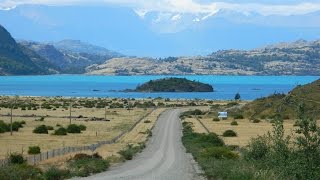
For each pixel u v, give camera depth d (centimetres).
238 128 11019
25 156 5703
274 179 2561
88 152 6406
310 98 13188
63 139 8588
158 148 7712
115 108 18725
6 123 10312
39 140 8256
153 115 15588
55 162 5072
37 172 3997
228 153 5766
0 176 3459
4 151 6481
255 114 14762
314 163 2384
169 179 4044
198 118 14375
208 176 4078
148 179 4047
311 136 2409
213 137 8169
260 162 3375
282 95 15400
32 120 12638
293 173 2459
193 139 8625
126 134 10038
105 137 9156
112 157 5928
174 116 15225
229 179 3183
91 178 4112
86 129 10762
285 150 2764
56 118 13625
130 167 5172
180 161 5775
